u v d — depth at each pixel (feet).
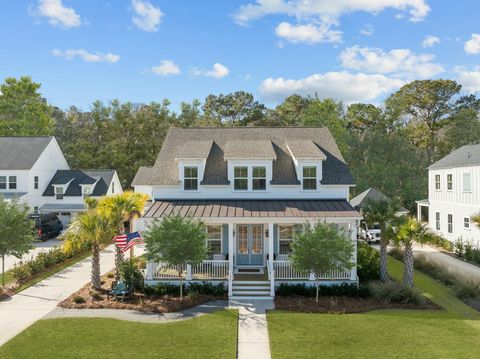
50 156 146.51
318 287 60.90
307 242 55.72
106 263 87.61
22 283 68.49
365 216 67.62
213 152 81.61
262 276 67.56
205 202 72.64
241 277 66.80
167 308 54.75
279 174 75.72
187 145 80.38
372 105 219.20
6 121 175.22
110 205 64.64
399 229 63.16
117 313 53.16
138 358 38.60
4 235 64.08
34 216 114.93
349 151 173.17
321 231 55.98
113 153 188.96
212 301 59.06
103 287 66.13
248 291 62.13
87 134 201.77
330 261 55.72
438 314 53.11
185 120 216.95
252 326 47.98
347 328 47.01
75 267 83.15
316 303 57.62
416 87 212.02
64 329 46.37
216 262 66.08
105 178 148.56
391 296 57.93
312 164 73.87
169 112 209.87
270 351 40.63
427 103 212.43
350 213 65.98
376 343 42.50
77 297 57.98
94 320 49.75
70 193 140.67
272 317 51.29
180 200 74.08
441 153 201.26
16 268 72.69
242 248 74.59
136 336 44.29
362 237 117.08
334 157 80.59
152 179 75.25
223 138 86.79
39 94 185.78
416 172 164.04
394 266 85.15
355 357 39.04
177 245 55.16
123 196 66.59
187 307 55.88
